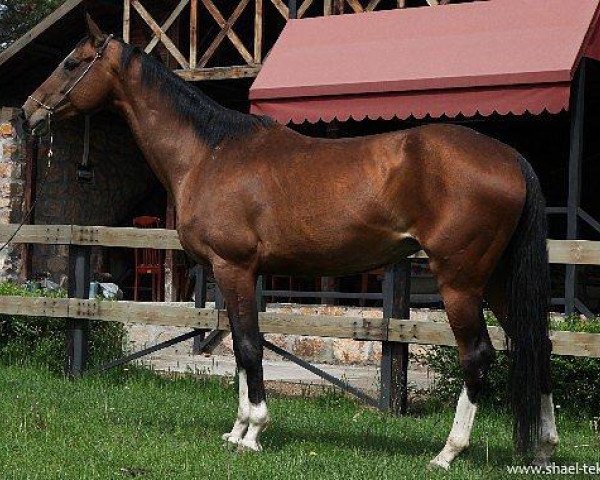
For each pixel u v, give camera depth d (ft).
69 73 19.19
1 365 26.63
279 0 39.04
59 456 16.38
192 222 17.53
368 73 32.53
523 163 15.79
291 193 16.60
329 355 31.68
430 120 40.04
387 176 15.85
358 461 16.61
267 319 23.52
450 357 23.11
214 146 17.79
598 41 31.40
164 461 16.21
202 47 47.98
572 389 21.74
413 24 34.86
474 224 15.33
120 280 50.52
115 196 50.60
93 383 24.50
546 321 15.70
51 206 45.73
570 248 20.03
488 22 33.22
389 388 22.52
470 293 15.67
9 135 43.09
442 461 16.12
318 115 32.99
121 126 50.85
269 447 17.78
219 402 22.71
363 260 16.58
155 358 31.07
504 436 19.51
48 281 42.93
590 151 46.42
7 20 84.58
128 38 42.04
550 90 29.12
